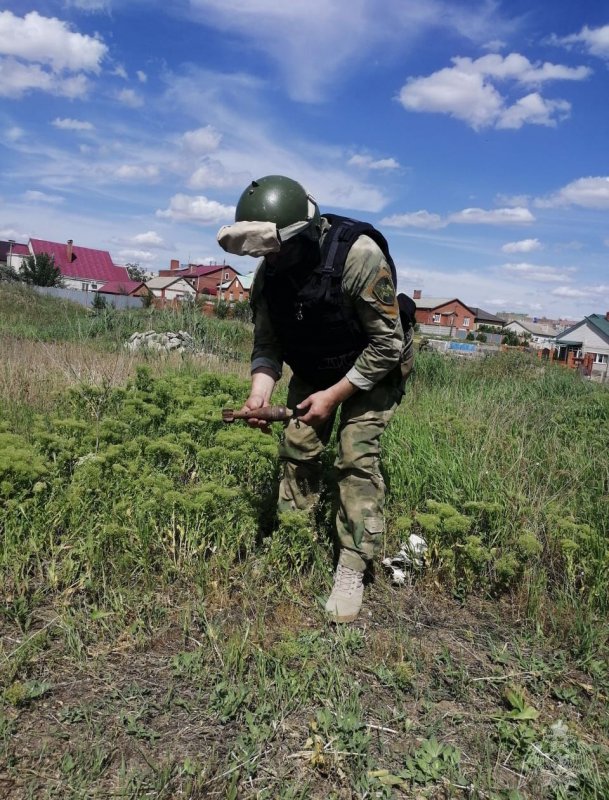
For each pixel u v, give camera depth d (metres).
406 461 4.23
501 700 2.38
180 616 2.65
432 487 4.07
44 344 9.66
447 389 8.00
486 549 3.35
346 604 2.79
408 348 2.87
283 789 1.86
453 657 2.63
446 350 13.83
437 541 3.23
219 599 2.80
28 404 5.32
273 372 3.02
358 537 2.82
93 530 2.96
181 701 2.16
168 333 11.49
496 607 3.09
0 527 2.92
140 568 2.91
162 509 3.06
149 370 4.94
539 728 2.22
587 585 3.22
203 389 4.91
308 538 3.03
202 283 87.44
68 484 3.27
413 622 2.88
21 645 2.29
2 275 52.09
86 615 2.58
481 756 2.09
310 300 2.57
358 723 2.12
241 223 2.33
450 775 1.96
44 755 1.89
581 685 2.49
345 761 1.99
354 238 2.54
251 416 2.76
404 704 2.31
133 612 2.63
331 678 2.32
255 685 2.28
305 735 2.09
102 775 1.84
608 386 10.34
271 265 2.56
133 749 1.95
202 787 1.83
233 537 3.11
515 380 9.47
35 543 2.84
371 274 2.54
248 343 13.21
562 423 5.99
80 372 6.56
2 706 2.06
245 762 1.92
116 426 3.74
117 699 2.16
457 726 2.22
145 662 2.37
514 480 4.23
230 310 31.89
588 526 3.39
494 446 4.77
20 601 2.56
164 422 4.30
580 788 1.96
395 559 3.34
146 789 1.80
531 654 2.70
